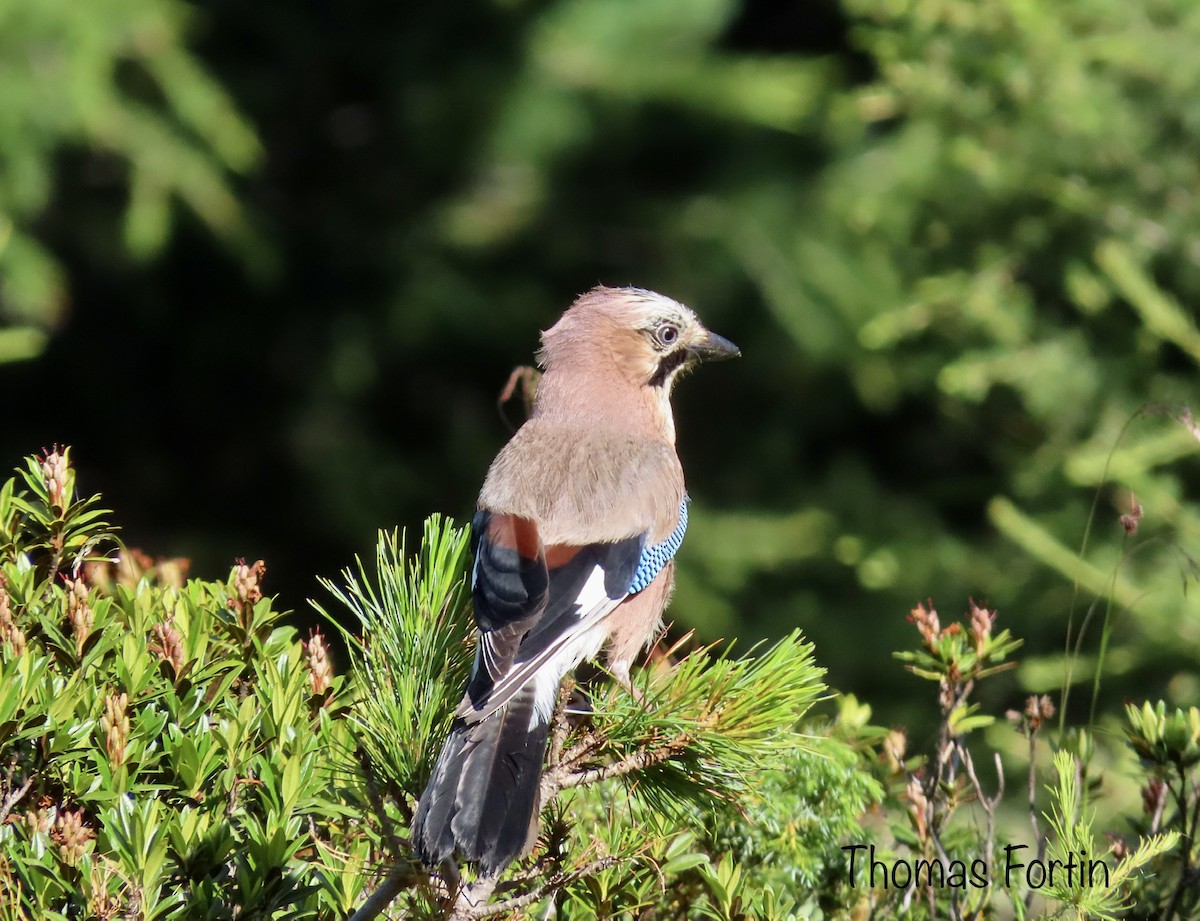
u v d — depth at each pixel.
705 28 16.08
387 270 16.61
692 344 7.24
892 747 6.09
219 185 14.95
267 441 17.17
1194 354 10.94
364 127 17.00
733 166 16.36
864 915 5.50
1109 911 4.87
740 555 15.74
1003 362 12.48
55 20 13.55
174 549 16.98
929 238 13.70
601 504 6.00
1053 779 6.01
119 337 17.19
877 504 15.98
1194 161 11.98
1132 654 10.69
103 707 4.68
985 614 5.59
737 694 4.61
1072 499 12.71
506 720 4.58
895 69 12.57
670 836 4.75
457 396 17.08
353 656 4.71
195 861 4.01
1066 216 12.31
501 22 16.19
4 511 5.29
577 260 16.59
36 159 13.99
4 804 4.46
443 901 4.12
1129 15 11.91
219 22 16.56
